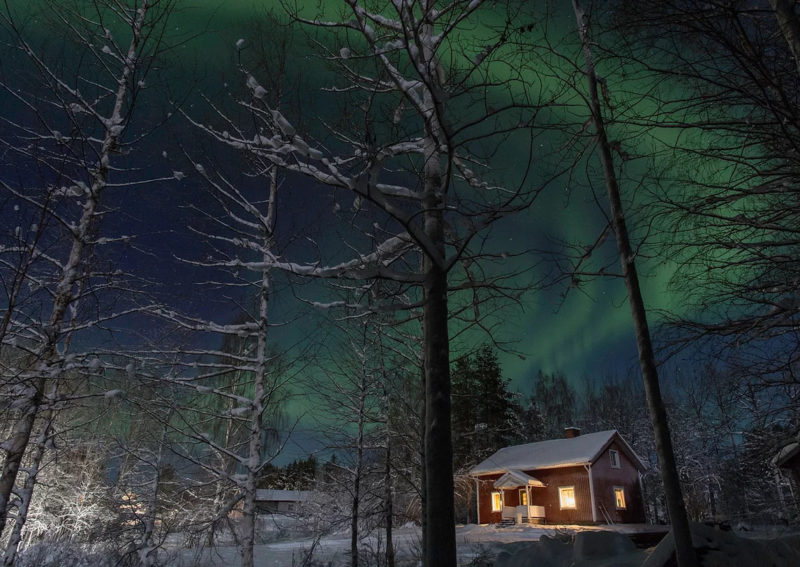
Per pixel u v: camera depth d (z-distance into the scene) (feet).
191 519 34.55
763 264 21.44
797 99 19.01
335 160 19.21
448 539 15.53
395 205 17.06
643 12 17.80
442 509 15.83
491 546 44.65
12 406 22.67
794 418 26.25
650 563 24.93
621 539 31.55
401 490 45.19
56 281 26.23
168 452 36.76
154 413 27.61
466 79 17.07
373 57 19.03
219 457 35.17
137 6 29.04
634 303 23.84
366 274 18.78
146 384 26.96
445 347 17.90
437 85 18.01
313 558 47.03
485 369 108.47
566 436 110.42
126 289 27.25
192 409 28.53
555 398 203.41
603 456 98.99
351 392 42.80
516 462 103.24
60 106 25.80
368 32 17.01
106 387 27.30
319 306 19.76
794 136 17.74
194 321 29.48
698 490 105.81
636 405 156.35
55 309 24.43
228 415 28.96
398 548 50.90
